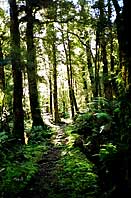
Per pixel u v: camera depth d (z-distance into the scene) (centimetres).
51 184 1014
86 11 2405
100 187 892
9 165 1121
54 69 3594
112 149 873
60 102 5656
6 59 1525
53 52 3462
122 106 842
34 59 1942
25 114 2925
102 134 1174
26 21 2331
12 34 1609
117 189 788
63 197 898
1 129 1731
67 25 3136
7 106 2066
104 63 2236
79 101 4747
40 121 2417
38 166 1246
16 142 1585
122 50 827
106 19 2108
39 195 932
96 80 2108
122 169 809
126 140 828
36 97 2434
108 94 1789
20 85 1670
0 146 1313
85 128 1575
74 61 3666
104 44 2248
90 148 1230
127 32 808
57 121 3534
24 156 1338
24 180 1009
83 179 967
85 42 3080
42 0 2252
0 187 924
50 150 1573
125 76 822
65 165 1205
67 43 3569
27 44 2344
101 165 1016
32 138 1933
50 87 4362
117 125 1021
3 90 2083
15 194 912
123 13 815
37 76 2127
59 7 2350
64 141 1725
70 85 3606
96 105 1744
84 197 866
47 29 3048
